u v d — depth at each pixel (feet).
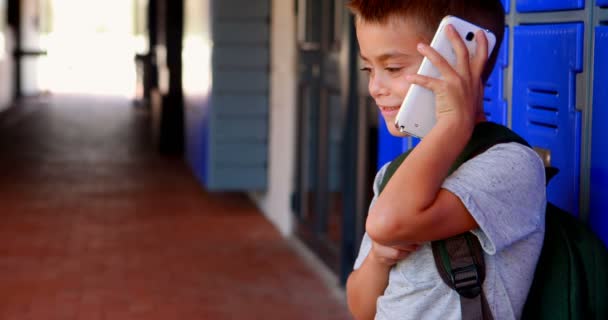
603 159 6.88
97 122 56.85
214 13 25.57
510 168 5.24
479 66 5.27
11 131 51.85
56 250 22.93
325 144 20.67
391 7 5.36
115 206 29.01
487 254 5.35
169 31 41.09
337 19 19.19
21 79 73.05
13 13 70.54
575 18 7.27
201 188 32.42
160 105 41.83
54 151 43.47
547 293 5.63
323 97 20.58
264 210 27.37
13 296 18.81
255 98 26.04
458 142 5.14
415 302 5.53
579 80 7.22
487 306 5.34
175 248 22.99
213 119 26.02
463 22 5.26
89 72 109.19
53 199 30.37
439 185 5.13
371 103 17.35
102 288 19.35
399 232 5.14
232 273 20.42
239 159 26.27
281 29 24.49
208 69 26.32
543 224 5.46
